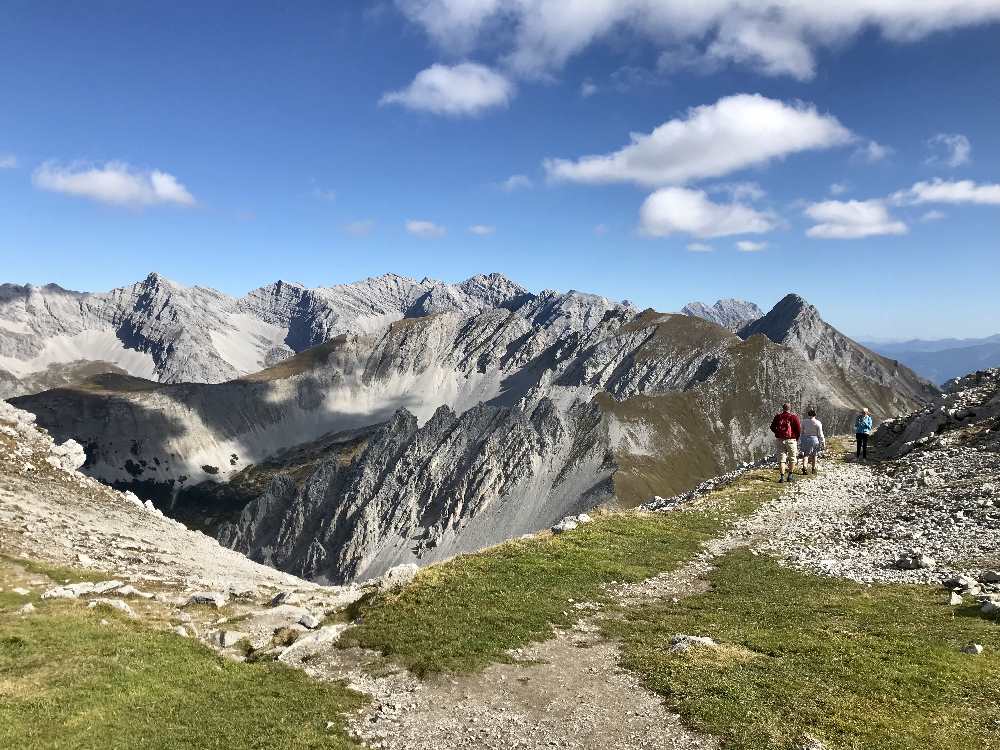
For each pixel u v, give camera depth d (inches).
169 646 975.6
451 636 908.6
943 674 677.9
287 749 646.5
